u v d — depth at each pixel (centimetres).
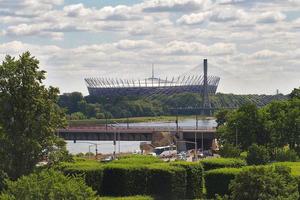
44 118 15650
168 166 16688
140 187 16300
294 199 12488
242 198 12375
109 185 16162
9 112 15400
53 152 15650
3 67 15412
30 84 15475
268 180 12338
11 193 11012
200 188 17425
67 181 11175
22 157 15200
